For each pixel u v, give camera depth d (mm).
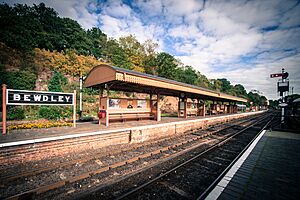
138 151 6293
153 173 4438
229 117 20875
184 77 42812
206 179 4160
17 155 4625
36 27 32656
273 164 4770
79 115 13320
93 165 4816
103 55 41938
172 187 3711
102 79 8320
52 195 3320
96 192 3438
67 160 5082
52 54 27703
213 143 8117
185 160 5559
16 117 11148
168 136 9484
